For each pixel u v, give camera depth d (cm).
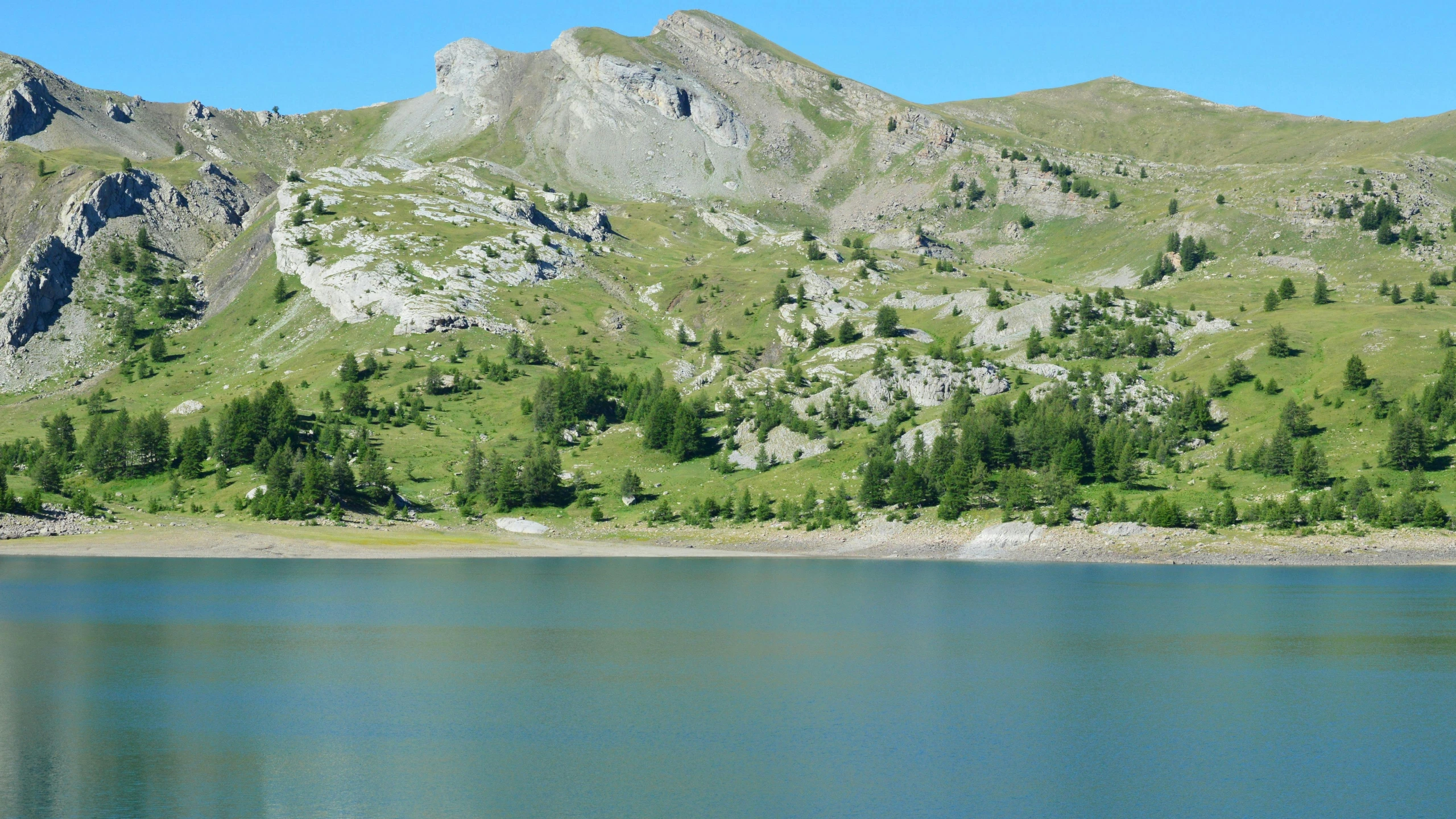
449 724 8050
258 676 9619
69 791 6494
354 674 9738
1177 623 12794
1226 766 7131
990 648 11175
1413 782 6831
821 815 6141
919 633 12094
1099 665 10325
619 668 10112
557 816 6097
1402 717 8375
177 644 11131
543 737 7700
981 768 7056
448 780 6738
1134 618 13250
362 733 7794
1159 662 10512
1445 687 9462
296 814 6103
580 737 7712
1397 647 11250
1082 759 7244
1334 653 10925
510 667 10125
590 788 6594
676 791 6562
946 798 6481
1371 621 13000
